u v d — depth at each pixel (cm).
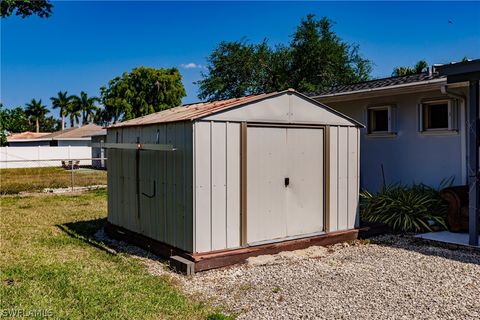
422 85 751
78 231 748
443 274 477
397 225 711
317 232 620
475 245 595
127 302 385
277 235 578
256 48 2539
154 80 3888
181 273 488
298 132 599
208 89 2534
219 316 351
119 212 697
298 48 2409
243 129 542
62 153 2955
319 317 356
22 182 1670
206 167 513
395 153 857
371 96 855
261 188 562
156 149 545
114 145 624
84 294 404
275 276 473
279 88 2416
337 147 643
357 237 661
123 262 533
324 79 2361
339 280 457
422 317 355
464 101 735
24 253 573
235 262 523
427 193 761
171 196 551
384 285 439
